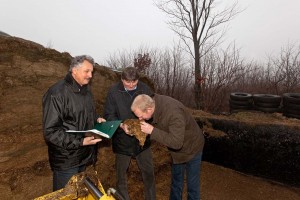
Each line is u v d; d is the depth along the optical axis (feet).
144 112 7.81
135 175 12.23
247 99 19.13
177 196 10.09
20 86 9.25
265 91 27.12
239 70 28.02
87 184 5.25
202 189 13.04
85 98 7.77
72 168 7.60
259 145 13.70
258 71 29.78
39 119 9.76
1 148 8.71
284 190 12.94
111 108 9.66
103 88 12.16
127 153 9.73
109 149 11.61
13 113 9.07
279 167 13.23
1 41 8.86
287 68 27.96
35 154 9.50
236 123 14.49
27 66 9.46
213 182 13.65
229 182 13.66
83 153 7.84
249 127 14.01
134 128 8.38
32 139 9.50
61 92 7.13
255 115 16.96
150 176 10.28
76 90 7.43
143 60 28.78
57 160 7.46
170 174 13.88
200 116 16.37
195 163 9.50
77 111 7.45
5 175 8.72
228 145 14.71
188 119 8.86
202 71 27.81
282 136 13.00
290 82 27.25
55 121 7.04
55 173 7.63
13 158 8.98
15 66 9.15
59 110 7.10
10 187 8.71
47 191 9.59
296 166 12.71
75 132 7.15
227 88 26.30
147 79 14.30
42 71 9.87
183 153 9.20
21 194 8.87
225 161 14.94
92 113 8.11
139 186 12.15
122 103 9.50
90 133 7.29
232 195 12.60
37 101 9.70
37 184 9.33
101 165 11.22
